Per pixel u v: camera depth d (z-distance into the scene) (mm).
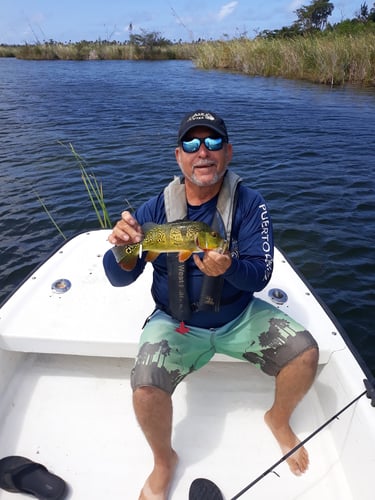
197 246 1121
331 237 3334
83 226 3615
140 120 7766
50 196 4203
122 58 27188
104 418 1434
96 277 1832
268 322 1306
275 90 11172
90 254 2025
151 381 1173
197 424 1414
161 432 1172
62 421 1420
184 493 1213
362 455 1167
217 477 1255
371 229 3459
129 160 5367
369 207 3869
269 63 14398
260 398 1512
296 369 1249
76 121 7672
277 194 4191
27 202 4059
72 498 1197
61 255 2010
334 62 12031
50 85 13070
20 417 1430
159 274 1354
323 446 1344
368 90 11000
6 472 1202
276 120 7570
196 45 20438
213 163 1230
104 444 1352
